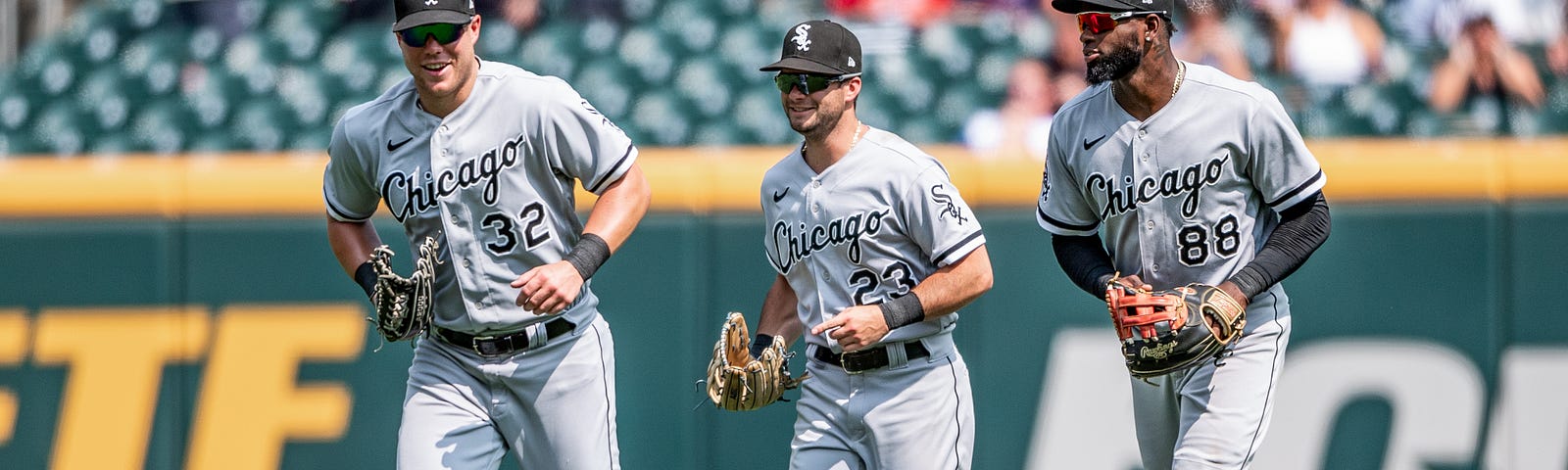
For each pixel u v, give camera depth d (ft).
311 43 90.58
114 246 59.98
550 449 44.06
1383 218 58.08
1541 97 80.89
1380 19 85.56
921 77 83.20
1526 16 84.28
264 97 86.94
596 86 84.64
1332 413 58.70
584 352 43.75
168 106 86.89
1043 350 59.21
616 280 59.57
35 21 96.07
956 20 87.15
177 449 60.44
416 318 40.11
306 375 60.59
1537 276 57.62
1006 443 59.41
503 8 89.25
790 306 44.80
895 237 41.19
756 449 60.03
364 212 44.57
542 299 39.27
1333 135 78.23
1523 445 57.98
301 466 60.64
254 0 93.20
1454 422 58.23
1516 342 57.82
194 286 60.08
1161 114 39.29
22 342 59.93
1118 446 59.11
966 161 59.31
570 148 41.29
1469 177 57.77
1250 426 40.32
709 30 87.86
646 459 59.93
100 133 85.81
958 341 59.41
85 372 60.23
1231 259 40.16
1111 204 40.73
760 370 41.50
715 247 59.57
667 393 59.72
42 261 59.88
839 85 40.29
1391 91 81.10
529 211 41.57
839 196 41.24
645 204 42.70
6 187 59.47
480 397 43.32
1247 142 38.86
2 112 88.12
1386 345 58.34
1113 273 41.78
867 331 39.52
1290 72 82.89
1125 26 37.73
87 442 60.34
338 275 60.39
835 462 43.16
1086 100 40.93
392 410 60.75
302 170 60.23
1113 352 59.00
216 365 60.34
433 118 40.83
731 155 61.21
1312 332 58.65
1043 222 43.04
